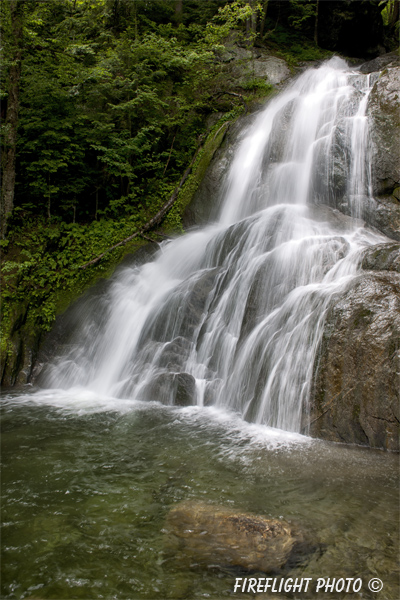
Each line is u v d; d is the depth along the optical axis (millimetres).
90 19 14461
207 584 3033
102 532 3596
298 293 6793
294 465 4754
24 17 10680
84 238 11094
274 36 19734
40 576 3125
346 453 5055
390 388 5137
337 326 5746
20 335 9133
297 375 5934
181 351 7719
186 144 13734
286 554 3268
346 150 9672
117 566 3213
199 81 14586
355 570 3119
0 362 8656
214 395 6914
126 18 16734
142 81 12984
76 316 9547
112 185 12398
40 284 9875
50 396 7719
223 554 3301
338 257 7223
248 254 8461
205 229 11609
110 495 4164
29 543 3469
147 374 7656
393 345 5250
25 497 4137
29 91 11211
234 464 4773
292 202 10461
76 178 11891
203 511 3730
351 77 12289
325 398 5578
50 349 9203
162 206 12336
